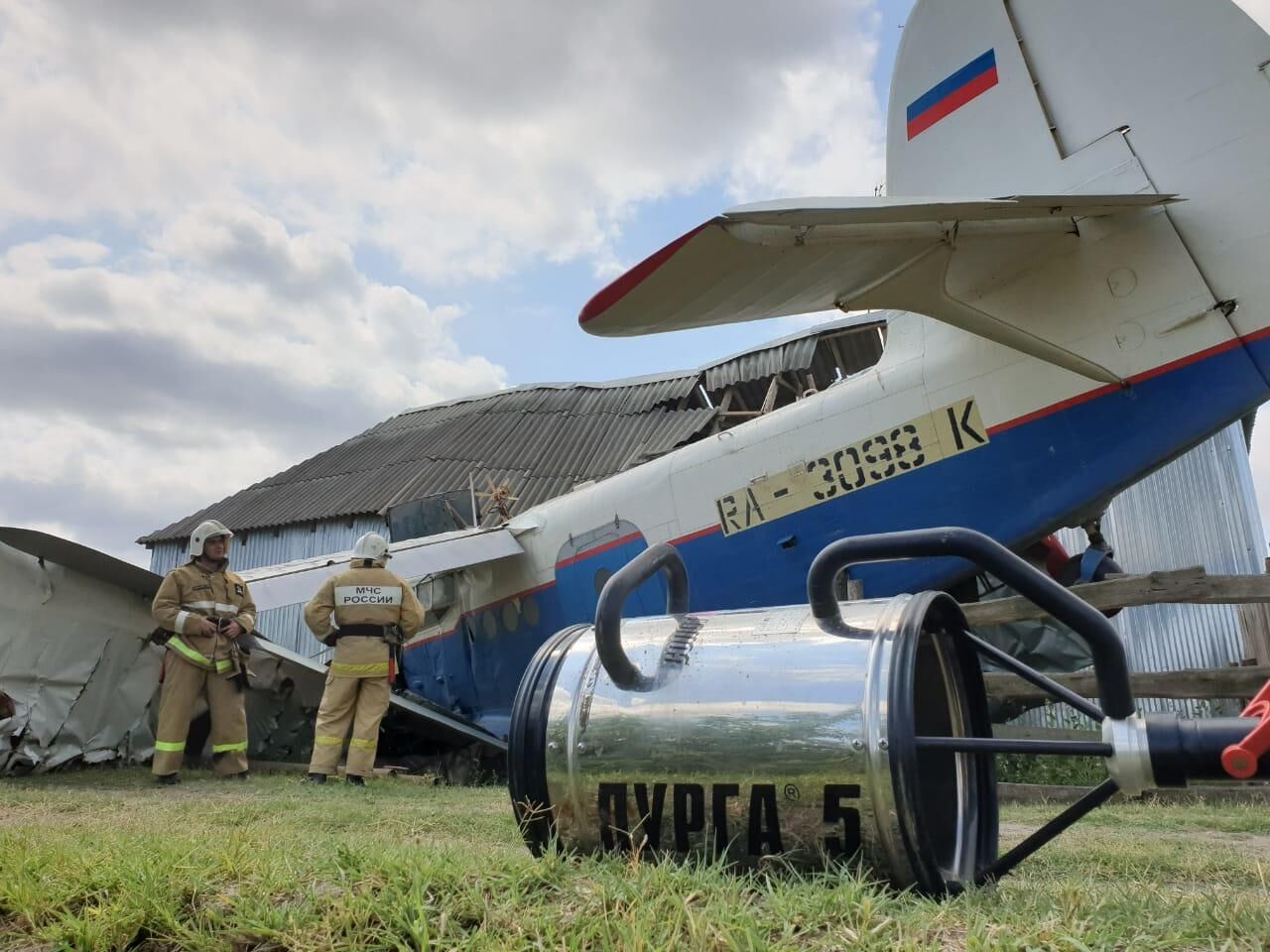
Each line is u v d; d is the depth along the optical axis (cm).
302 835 275
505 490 1009
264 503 1861
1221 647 938
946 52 552
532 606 825
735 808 177
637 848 185
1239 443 975
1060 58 504
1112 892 181
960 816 206
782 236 353
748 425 668
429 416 2169
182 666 619
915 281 430
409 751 852
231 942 151
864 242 374
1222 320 446
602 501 762
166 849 198
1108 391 484
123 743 712
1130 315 470
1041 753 161
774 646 191
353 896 158
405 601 662
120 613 713
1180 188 459
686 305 387
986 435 535
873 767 167
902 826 163
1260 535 947
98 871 179
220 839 238
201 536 643
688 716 186
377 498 1653
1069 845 292
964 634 200
